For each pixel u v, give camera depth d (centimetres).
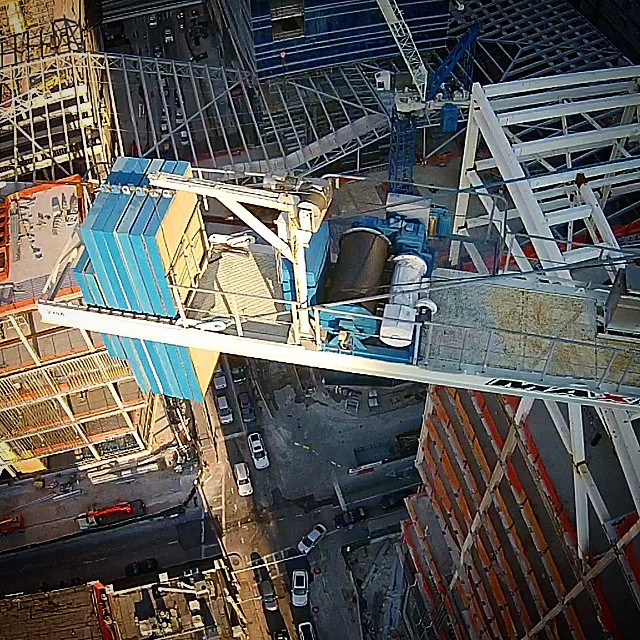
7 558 6425
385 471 6706
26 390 5506
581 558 3350
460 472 4653
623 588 3422
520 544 3953
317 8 7238
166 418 6925
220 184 2714
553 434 3894
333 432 6950
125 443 6738
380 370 2908
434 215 3350
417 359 2827
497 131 3775
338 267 2997
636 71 4372
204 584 5394
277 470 6756
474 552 4712
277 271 3138
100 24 10438
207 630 5209
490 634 4756
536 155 4572
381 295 2770
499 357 2817
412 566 5931
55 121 6806
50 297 3120
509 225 4572
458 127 7525
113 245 2673
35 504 6656
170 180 2734
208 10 10675
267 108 7431
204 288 3127
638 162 3844
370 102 7438
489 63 7600
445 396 4572
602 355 2811
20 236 5169
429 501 5559
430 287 2866
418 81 6981
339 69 7800
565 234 4650
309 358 2948
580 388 2761
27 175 6406
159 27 10650
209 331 2955
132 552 6400
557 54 7450
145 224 2659
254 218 2770
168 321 2962
